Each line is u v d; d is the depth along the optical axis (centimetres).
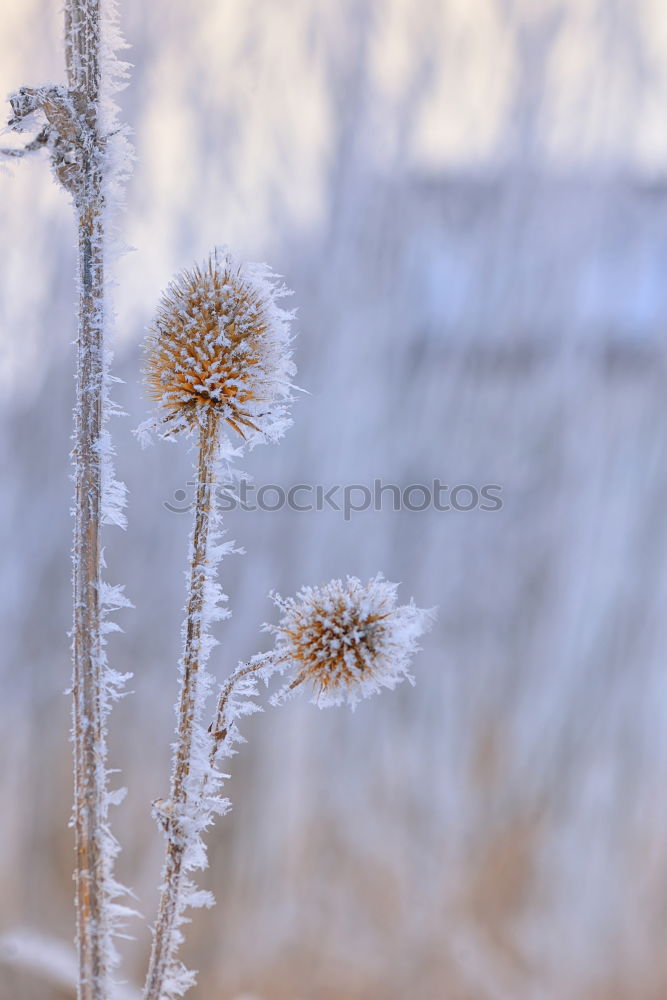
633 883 240
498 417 283
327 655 92
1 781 238
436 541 277
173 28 251
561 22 280
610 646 265
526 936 239
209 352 91
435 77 283
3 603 249
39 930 226
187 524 261
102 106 91
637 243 289
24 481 256
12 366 255
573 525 276
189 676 92
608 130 284
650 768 253
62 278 250
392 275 283
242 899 237
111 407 92
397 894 242
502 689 265
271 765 249
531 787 254
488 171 289
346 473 270
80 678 92
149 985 92
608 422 282
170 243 245
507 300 288
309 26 268
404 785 252
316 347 279
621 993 229
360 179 281
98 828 92
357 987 231
